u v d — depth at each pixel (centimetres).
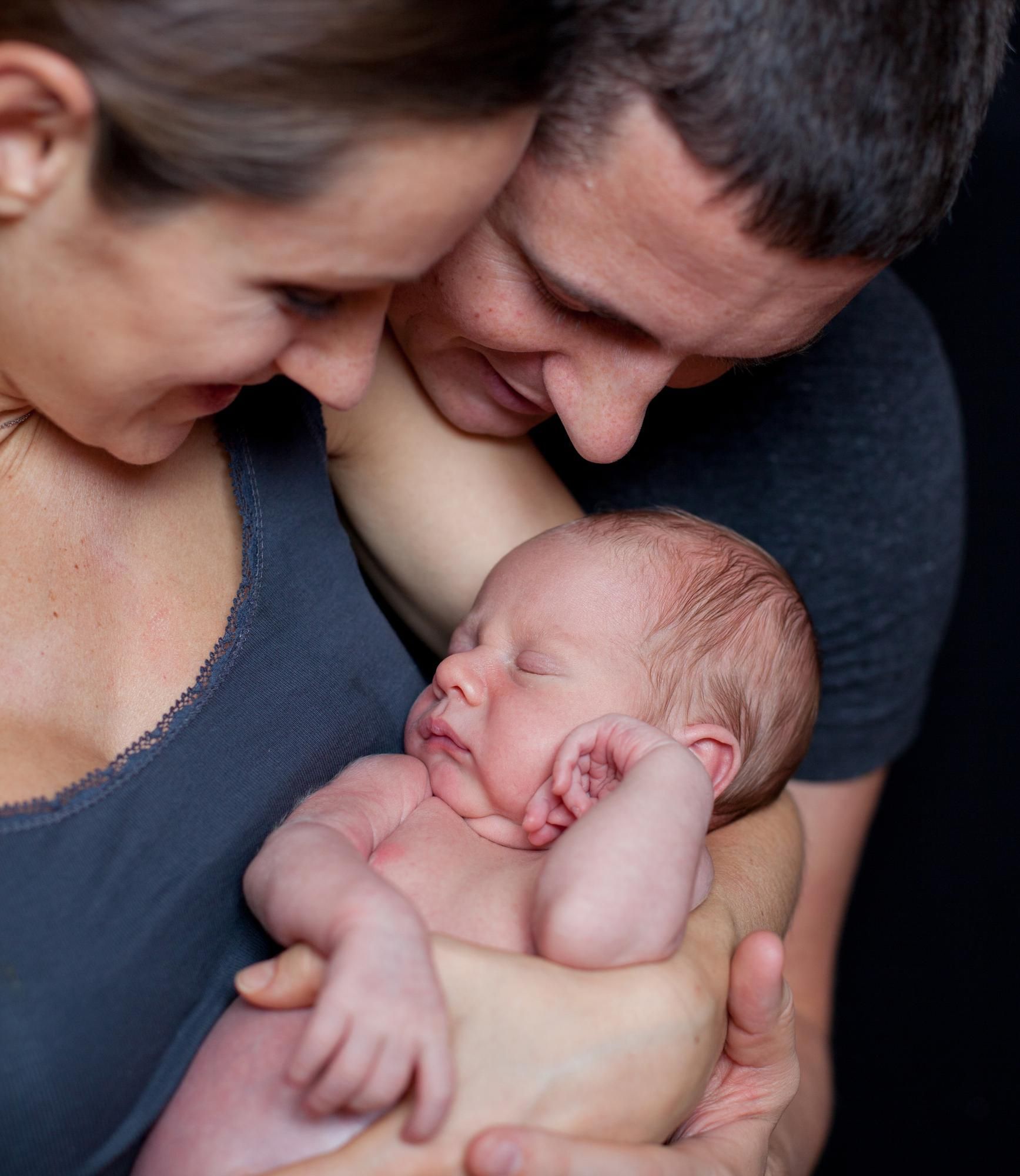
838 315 157
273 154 74
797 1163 142
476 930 106
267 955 102
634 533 133
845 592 157
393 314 120
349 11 71
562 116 90
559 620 126
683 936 105
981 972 275
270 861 96
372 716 120
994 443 287
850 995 276
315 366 90
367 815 110
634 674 124
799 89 86
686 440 157
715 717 127
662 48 85
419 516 141
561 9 80
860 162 89
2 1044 82
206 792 98
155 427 94
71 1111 84
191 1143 92
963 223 285
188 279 79
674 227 93
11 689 93
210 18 71
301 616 112
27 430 99
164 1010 92
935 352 166
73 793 90
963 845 281
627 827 100
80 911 87
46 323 83
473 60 75
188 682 103
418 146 77
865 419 157
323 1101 85
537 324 107
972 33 92
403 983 87
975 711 284
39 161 77
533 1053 92
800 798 165
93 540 102
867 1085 268
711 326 100
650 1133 97
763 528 157
